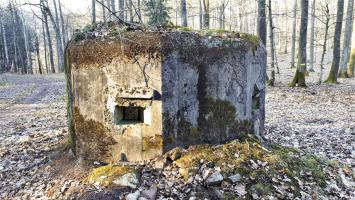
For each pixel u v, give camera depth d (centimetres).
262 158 488
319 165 523
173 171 456
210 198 410
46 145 673
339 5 1678
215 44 495
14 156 622
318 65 2998
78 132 534
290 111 1080
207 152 483
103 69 488
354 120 925
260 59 582
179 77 473
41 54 6950
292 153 538
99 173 463
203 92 493
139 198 402
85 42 507
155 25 555
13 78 2747
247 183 438
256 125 592
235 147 502
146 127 482
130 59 470
